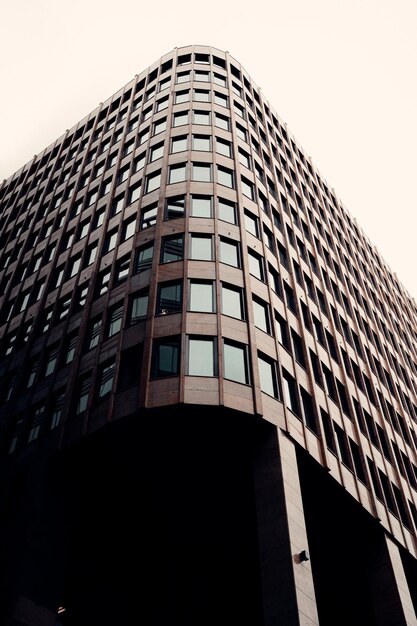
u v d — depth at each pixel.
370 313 51.88
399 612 26.58
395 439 39.50
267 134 50.19
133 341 27.73
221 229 32.75
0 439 31.12
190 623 30.19
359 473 31.06
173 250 31.48
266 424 24.81
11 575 22.25
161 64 54.53
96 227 40.31
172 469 27.14
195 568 31.92
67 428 27.31
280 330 30.94
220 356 25.73
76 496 26.81
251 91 54.41
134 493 28.69
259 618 29.80
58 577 23.67
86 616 28.36
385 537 29.47
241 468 26.47
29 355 35.44
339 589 31.55
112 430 25.08
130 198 39.06
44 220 47.97
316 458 26.56
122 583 30.14
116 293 31.92
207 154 38.91
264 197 40.19
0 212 57.91
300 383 29.36
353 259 57.38
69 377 30.22
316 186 59.31
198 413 24.09
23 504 25.02
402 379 49.66
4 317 42.12
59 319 35.84
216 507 28.83
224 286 29.48
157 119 45.44
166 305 28.39
